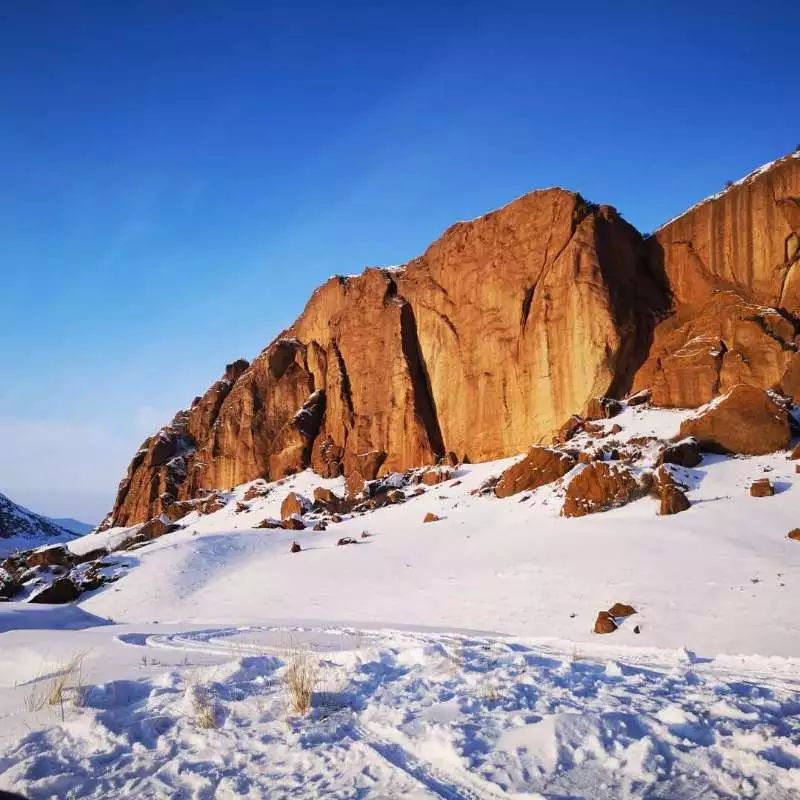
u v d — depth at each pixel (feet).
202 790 18.12
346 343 202.49
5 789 18.37
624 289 147.02
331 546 121.49
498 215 171.94
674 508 92.17
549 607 70.79
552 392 145.48
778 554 72.28
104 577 121.29
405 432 174.09
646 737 19.21
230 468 215.92
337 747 20.42
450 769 18.63
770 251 138.62
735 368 125.90
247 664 32.63
